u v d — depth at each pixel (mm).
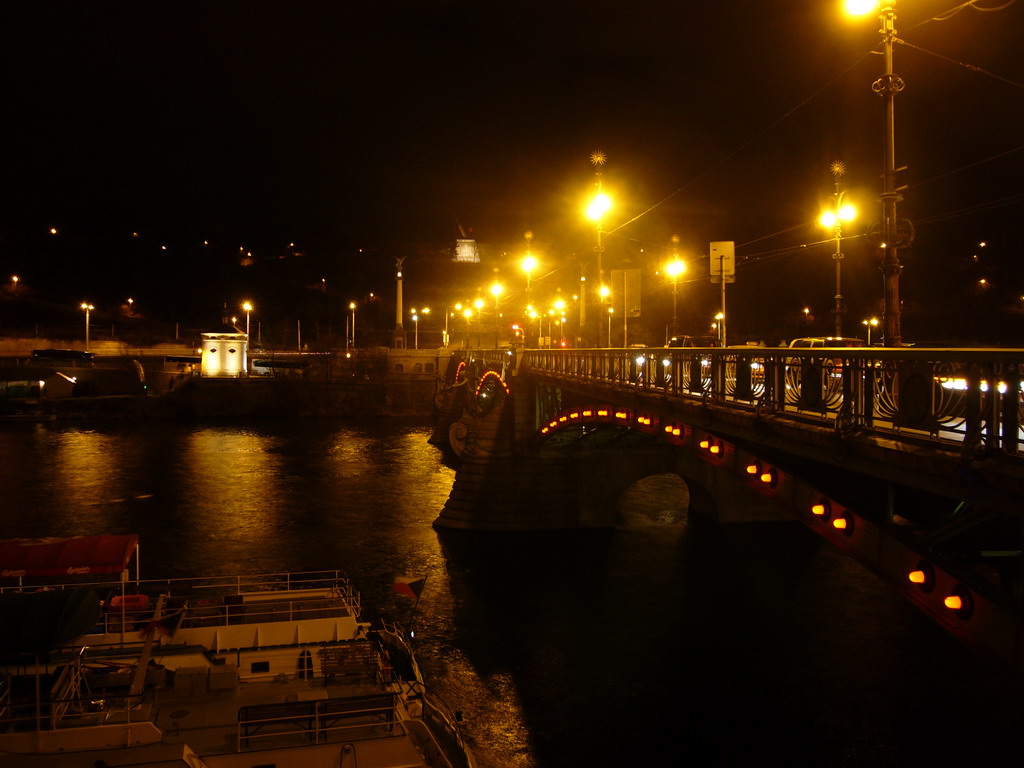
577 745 19453
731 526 39844
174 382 111438
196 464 62750
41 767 13906
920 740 19500
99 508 46031
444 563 34406
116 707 15820
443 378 98250
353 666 18297
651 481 52094
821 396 11969
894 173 13102
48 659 16703
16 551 20578
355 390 107812
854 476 12430
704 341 32938
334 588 23875
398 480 55375
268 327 183625
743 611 28234
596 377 27203
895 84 13125
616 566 33625
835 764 18516
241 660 19453
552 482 40062
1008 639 8758
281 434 84750
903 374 9781
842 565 33375
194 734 15516
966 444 8375
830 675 23156
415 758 15461
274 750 15008
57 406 98500
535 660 24266
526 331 47625
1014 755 18828
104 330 162750
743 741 19438
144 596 21359
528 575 32531
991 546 10539
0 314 160000
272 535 39531
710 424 16203
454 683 22797
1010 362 7852
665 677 23125
